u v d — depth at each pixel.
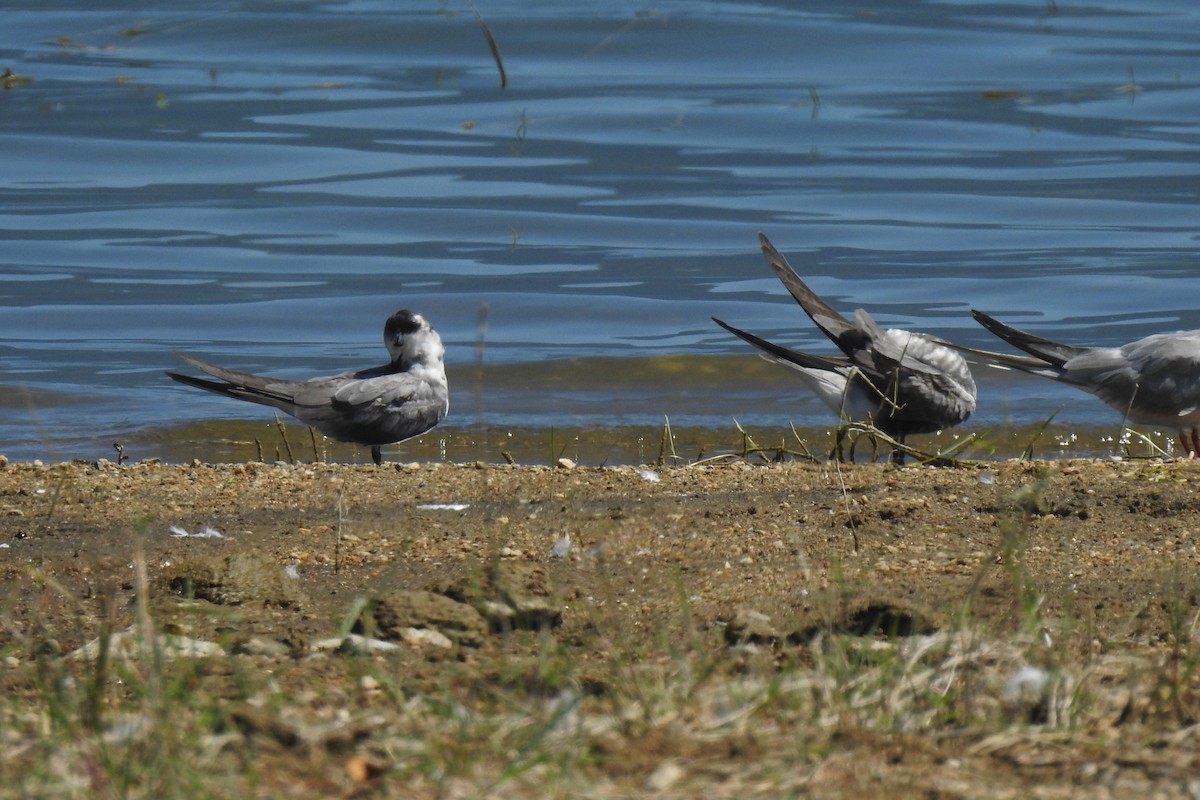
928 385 13.39
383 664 6.09
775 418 15.96
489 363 18.11
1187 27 39.62
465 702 5.41
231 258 22.81
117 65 34.88
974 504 9.12
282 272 22.17
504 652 6.30
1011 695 5.35
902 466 10.79
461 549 8.34
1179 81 34.06
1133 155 28.66
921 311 20.34
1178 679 5.54
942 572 7.62
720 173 27.59
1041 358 13.55
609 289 21.47
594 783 4.56
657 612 6.99
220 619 6.95
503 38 36.97
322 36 37.28
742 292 21.39
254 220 24.69
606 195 26.20
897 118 31.17
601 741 4.91
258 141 29.16
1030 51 36.78
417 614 6.65
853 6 40.81
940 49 36.72
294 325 19.95
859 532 8.53
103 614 6.51
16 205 25.30
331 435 13.36
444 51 36.66
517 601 6.77
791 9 39.91
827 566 7.78
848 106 32.00
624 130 30.31
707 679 5.66
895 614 6.41
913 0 42.00
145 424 15.53
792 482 10.19
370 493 10.06
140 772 4.50
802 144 29.73
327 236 23.97
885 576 7.55
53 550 8.48
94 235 23.75
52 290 21.12
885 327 19.55
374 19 37.78
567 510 9.32
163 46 36.78
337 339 19.36
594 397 16.78
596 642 6.47
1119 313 20.12
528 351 18.67
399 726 5.08
